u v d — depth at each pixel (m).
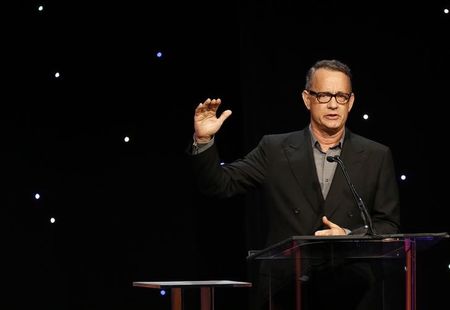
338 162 7.16
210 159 7.84
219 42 11.86
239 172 8.17
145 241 11.80
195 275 11.77
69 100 11.85
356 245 6.11
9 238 11.61
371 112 11.37
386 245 6.16
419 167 11.31
